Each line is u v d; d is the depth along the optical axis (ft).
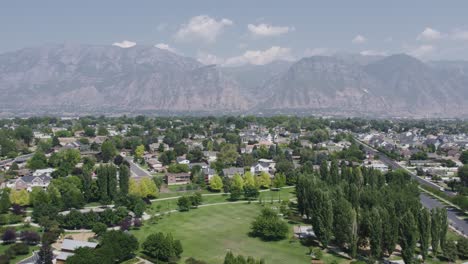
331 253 587.68
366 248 610.24
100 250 511.40
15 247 568.82
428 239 552.00
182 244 623.36
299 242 634.43
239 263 447.01
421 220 554.46
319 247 610.65
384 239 549.95
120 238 551.18
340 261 558.56
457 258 570.46
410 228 532.73
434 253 569.64
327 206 590.55
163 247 553.64
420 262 546.26
